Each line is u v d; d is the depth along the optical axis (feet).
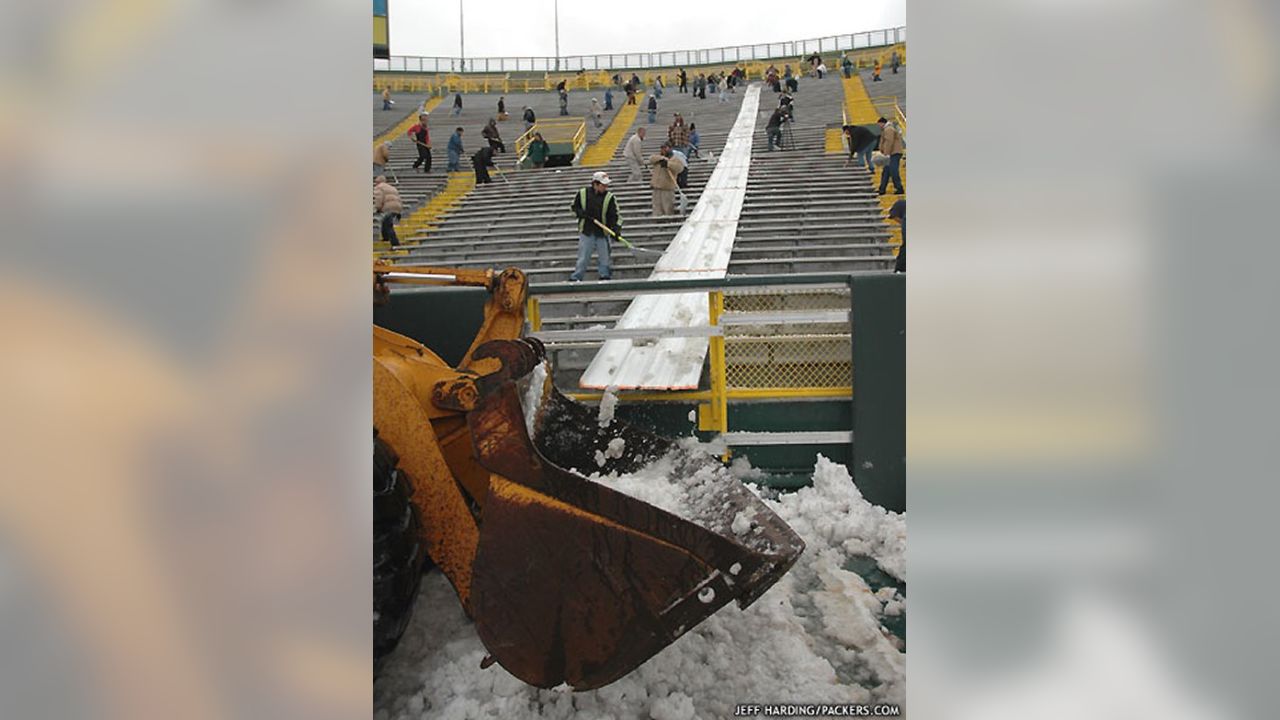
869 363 13.91
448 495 8.56
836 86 95.55
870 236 33.22
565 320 18.49
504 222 44.39
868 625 10.34
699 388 14.85
